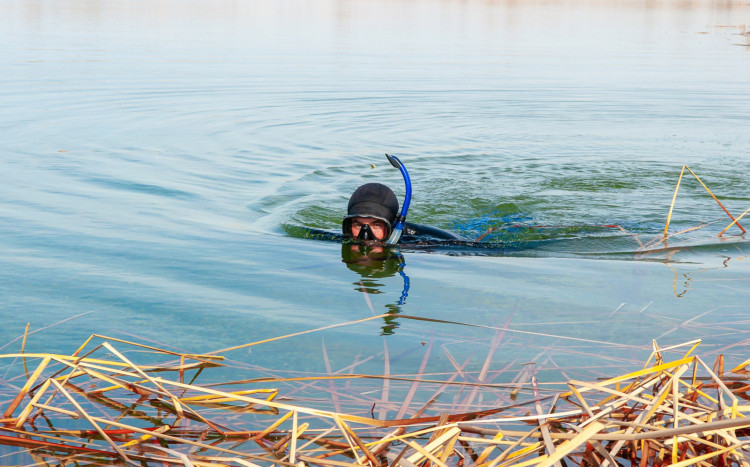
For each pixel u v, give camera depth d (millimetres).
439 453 2223
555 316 3418
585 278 4105
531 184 7160
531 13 41906
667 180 7301
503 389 2646
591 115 11164
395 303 3631
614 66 16609
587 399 2549
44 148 7820
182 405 2504
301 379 2662
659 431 2043
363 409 2512
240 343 3078
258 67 15445
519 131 9977
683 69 16156
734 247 4836
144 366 2836
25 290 3707
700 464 2135
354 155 8375
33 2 39125
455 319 3383
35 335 3113
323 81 13773
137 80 13125
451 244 5016
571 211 6137
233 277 4039
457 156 8445
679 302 3604
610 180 7320
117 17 30031
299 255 4562
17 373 2787
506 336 3160
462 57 18109
